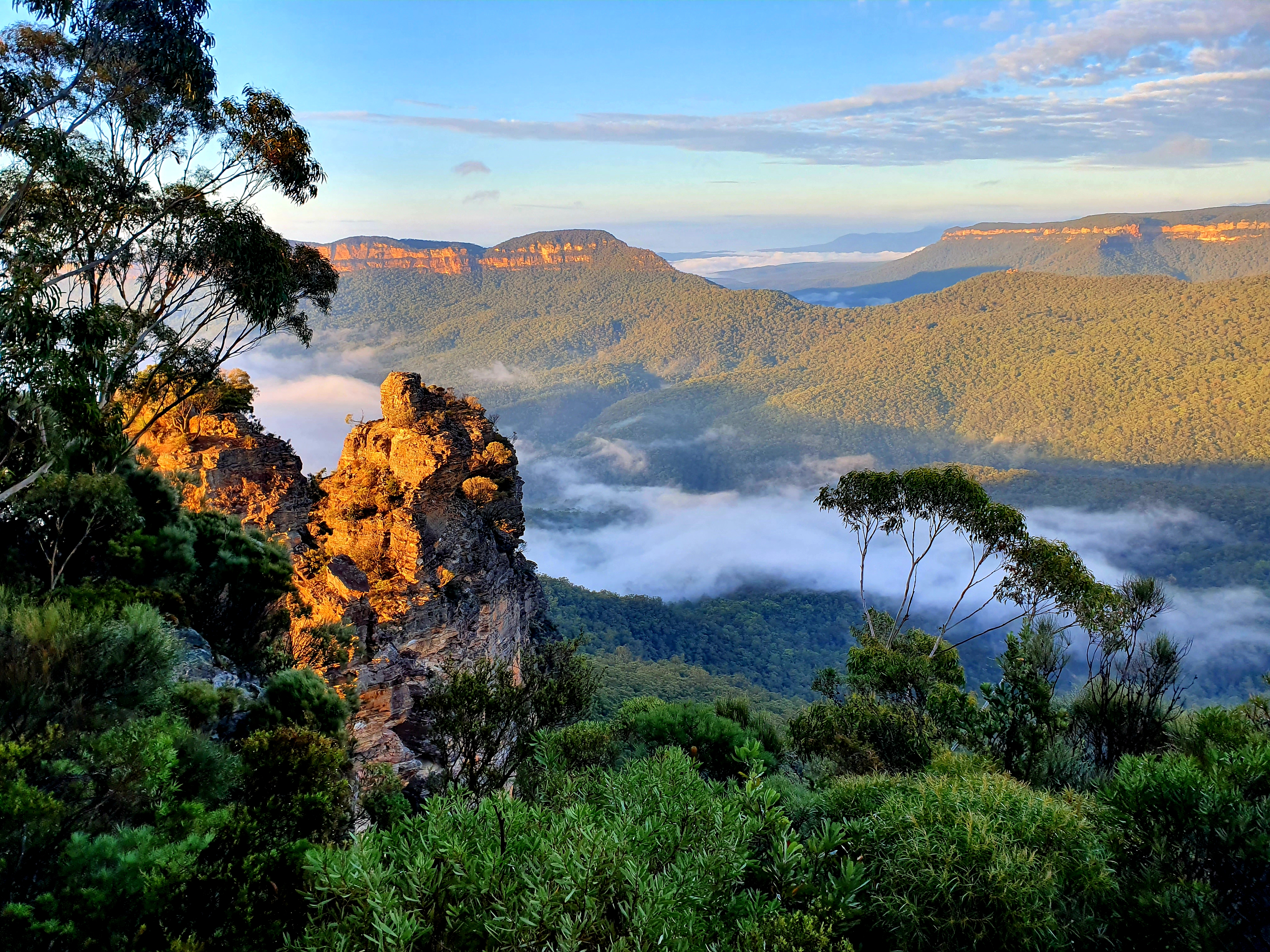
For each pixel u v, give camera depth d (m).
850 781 16.33
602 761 17.25
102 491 19.77
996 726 19.62
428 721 25.16
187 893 8.33
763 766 11.56
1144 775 10.62
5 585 16.41
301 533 35.47
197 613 21.47
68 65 23.97
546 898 7.38
